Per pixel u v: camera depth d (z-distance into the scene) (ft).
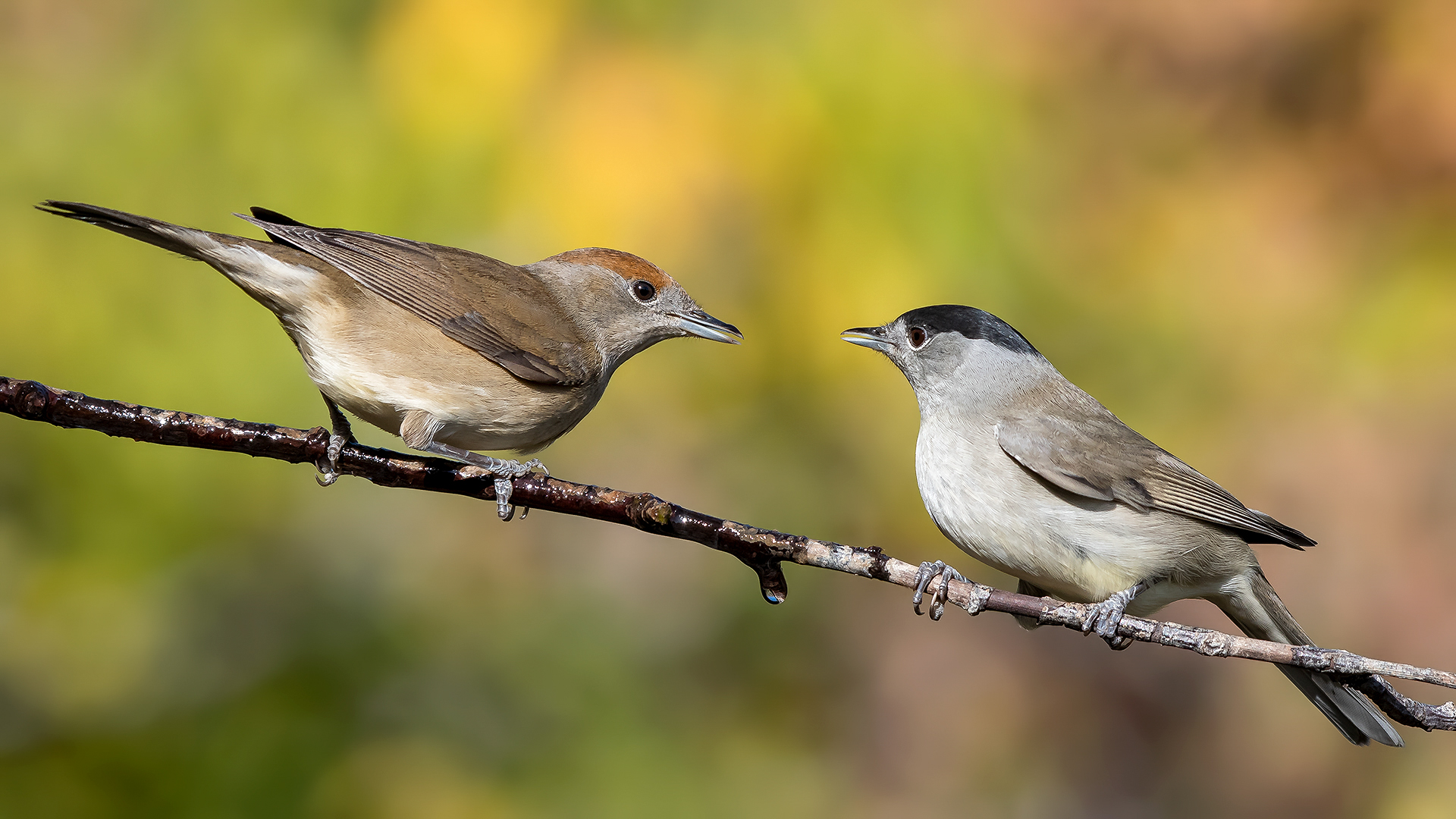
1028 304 37.93
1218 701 38.55
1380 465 37.45
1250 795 37.83
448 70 36.29
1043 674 38.81
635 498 24.80
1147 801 38.09
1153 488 28.60
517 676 36.76
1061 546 28.66
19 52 36.73
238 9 37.09
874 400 37.19
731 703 37.96
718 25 37.47
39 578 33.30
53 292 34.47
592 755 35.96
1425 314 38.47
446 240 35.63
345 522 36.50
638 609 37.83
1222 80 40.63
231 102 36.45
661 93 36.29
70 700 34.12
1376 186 40.04
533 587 37.63
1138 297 39.29
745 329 36.86
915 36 37.60
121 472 33.47
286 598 35.70
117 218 24.89
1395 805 36.63
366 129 36.27
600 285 31.50
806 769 37.42
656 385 37.42
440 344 27.94
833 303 36.55
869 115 36.99
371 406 27.94
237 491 34.68
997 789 38.01
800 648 38.50
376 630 36.24
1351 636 37.04
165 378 34.14
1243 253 40.11
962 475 29.55
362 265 27.53
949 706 38.47
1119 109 40.45
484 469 25.44
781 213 36.47
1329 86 40.45
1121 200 40.24
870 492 37.96
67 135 35.86
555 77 36.58
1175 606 39.37
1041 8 39.73
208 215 35.70
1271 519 29.19
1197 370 39.06
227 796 33.91
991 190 37.42
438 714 36.14
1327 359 38.96
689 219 36.04
